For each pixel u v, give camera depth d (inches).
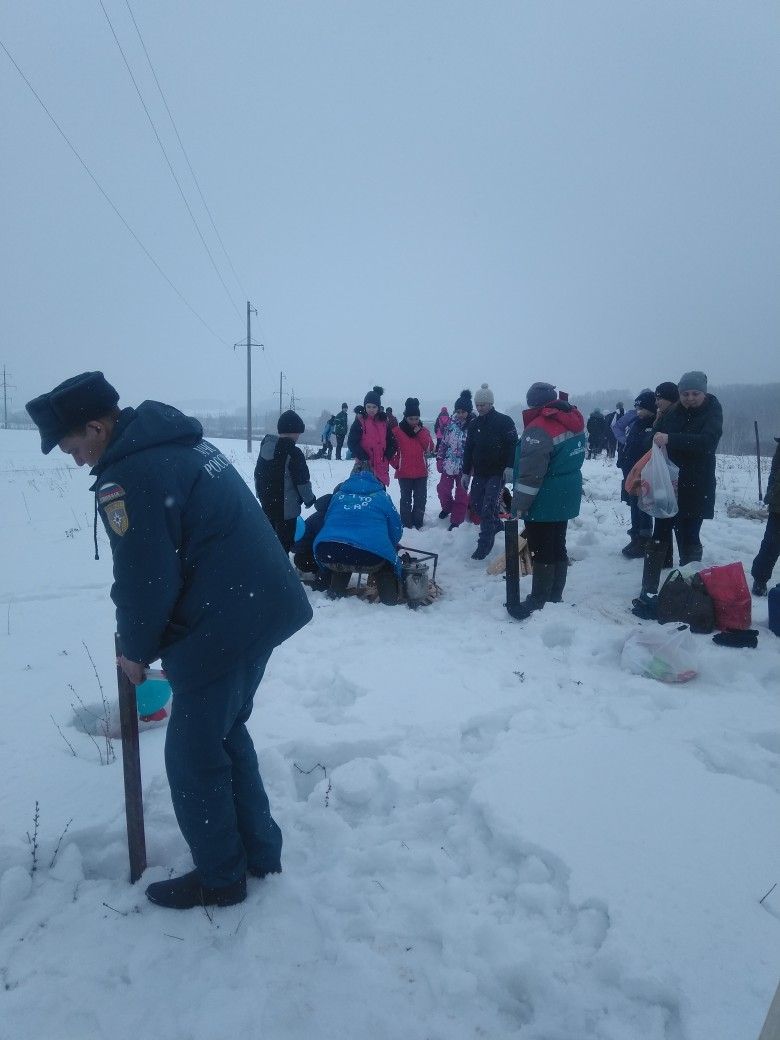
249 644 93.4
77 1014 86.4
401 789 128.4
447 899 102.7
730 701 160.9
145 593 86.1
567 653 191.6
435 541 343.6
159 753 141.4
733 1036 79.0
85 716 162.7
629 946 90.2
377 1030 84.1
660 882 101.0
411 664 184.4
